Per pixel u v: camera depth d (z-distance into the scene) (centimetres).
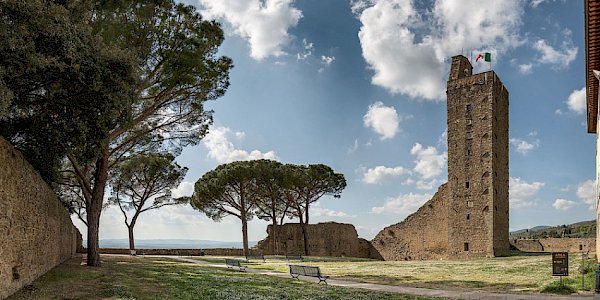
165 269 3031
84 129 1873
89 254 2950
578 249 6238
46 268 2356
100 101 1823
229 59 3178
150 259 4350
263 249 6919
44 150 2031
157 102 2966
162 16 2802
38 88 1758
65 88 1761
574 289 2091
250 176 6103
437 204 6412
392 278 2914
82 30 1709
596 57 1886
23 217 1752
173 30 2830
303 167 6675
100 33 2423
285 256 5919
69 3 1784
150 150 3647
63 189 4359
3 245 1485
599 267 2058
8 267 1546
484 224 5431
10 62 1481
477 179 5562
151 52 2797
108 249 5875
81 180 3052
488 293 2133
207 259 4894
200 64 2831
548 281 2464
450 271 3359
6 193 1512
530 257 4569
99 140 1953
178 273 2784
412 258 6656
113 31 2581
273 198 6575
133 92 2022
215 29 2939
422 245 6556
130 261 3759
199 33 2859
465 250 5534
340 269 3741
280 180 6228
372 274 3219
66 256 3588
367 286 2452
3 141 1498
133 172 5662
